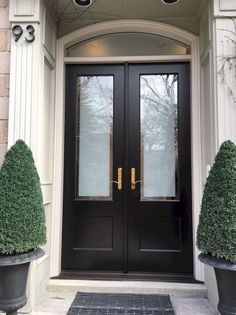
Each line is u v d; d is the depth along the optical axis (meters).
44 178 2.73
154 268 2.98
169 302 2.51
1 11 2.61
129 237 3.02
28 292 2.35
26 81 2.49
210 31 2.54
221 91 2.41
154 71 3.11
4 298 2.04
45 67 2.79
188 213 2.99
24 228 2.02
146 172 3.07
